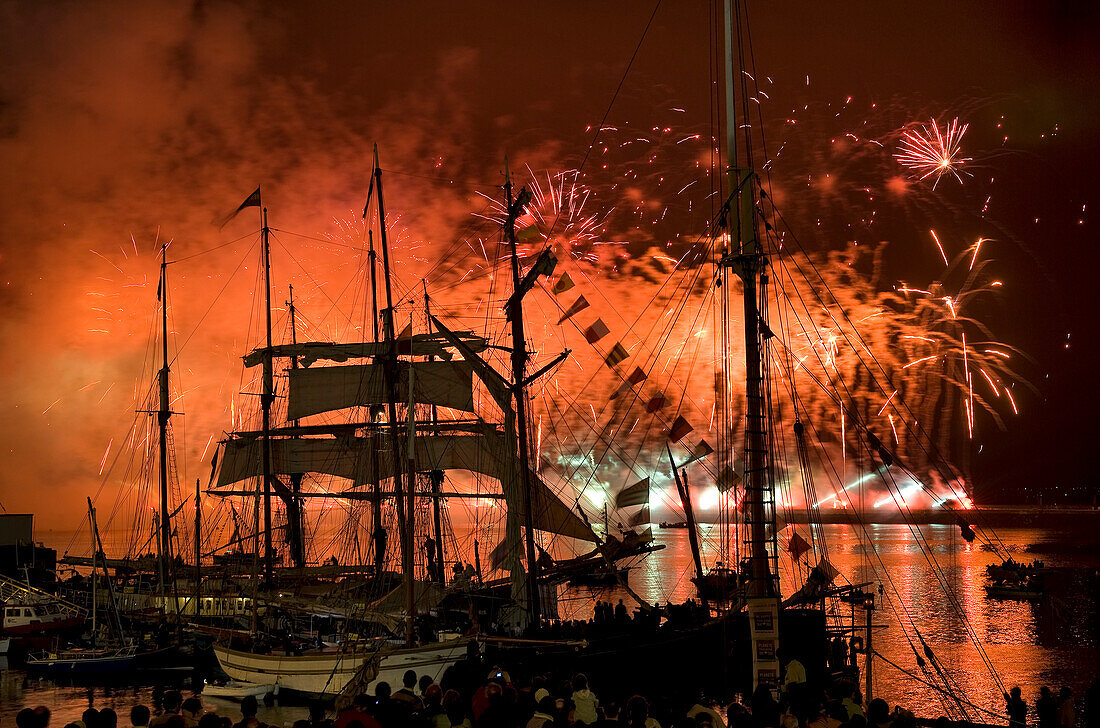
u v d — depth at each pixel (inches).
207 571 3336.6
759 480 1556.3
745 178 1596.9
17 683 2472.9
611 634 1865.2
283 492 3292.3
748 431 1578.5
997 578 4308.6
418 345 3063.5
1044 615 3447.3
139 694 2311.8
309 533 3430.1
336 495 3157.0
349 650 1966.0
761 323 1595.7
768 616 1273.4
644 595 4190.5
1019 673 2330.2
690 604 2025.1
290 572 3031.5
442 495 2706.7
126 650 2583.7
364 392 3171.8
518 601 2327.8
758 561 1541.6
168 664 2544.3
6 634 3016.7
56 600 3169.3
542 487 2591.0
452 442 2965.1
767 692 898.1
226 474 3393.2
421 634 2062.0
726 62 1609.3
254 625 2314.2
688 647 1819.6
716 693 1809.8
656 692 1809.8
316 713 1578.5
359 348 3198.8
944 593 4229.8
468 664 1211.9
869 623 1791.3
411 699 935.0
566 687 1003.9
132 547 3932.1
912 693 2082.9
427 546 2763.3
